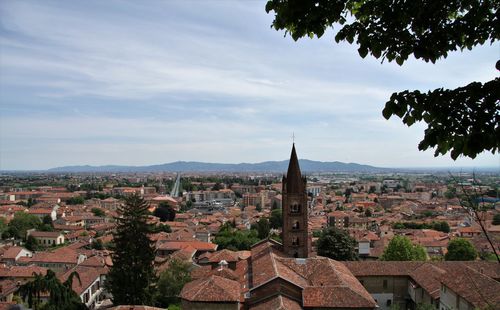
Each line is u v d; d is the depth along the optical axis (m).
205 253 119.06
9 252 133.25
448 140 11.34
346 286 57.44
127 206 77.38
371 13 13.65
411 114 11.92
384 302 79.50
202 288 57.38
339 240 100.50
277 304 51.88
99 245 154.12
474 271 62.94
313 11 12.94
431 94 11.48
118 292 75.31
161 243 142.38
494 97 10.82
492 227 123.88
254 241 139.75
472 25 12.42
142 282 75.31
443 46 12.65
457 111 11.17
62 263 120.31
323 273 63.69
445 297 64.44
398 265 81.62
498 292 54.62
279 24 13.87
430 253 129.62
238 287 60.78
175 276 84.00
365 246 124.06
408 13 12.74
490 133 10.77
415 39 13.12
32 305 64.81
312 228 168.50
